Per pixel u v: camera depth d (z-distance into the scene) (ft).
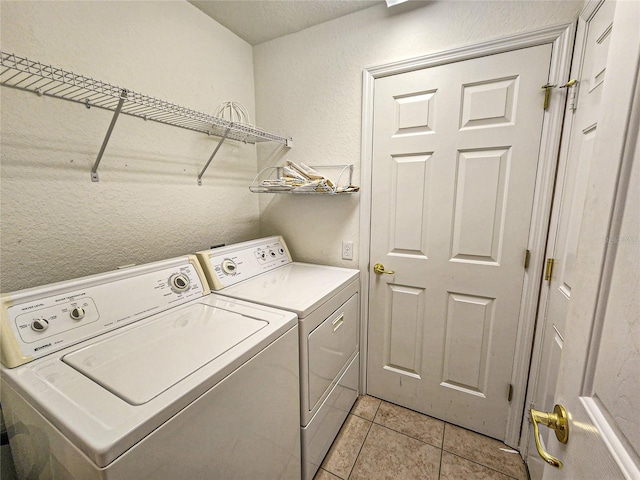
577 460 1.55
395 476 4.59
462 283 5.18
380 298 5.95
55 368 2.58
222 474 2.72
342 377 5.31
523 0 4.17
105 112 4.00
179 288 4.12
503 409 5.15
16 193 3.29
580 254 1.71
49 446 2.19
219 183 5.94
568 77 4.03
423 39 4.88
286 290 4.65
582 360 1.59
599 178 1.54
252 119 6.62
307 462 4.21
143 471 2.02
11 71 3.06
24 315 2.74
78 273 3.87
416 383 5.86
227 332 3.27
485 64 4.51
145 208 4.61
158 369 2.58
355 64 5.48
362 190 5.71
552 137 4.20
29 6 3.22
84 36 3.70
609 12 3.03
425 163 5.16
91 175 3.92
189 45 5.08
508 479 4.52
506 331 4.95
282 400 3.56
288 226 6.73
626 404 1.20
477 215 4.90
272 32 5.98
